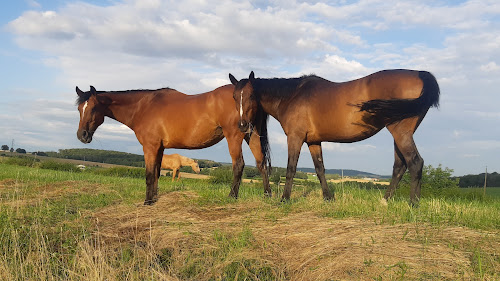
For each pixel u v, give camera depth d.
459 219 4.70
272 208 5.73
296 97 6.41
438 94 5.20
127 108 7.39
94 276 3.11
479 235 3.90
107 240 4.52
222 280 3.25
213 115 6.68
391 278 2.94
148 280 3.09
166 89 7.47
